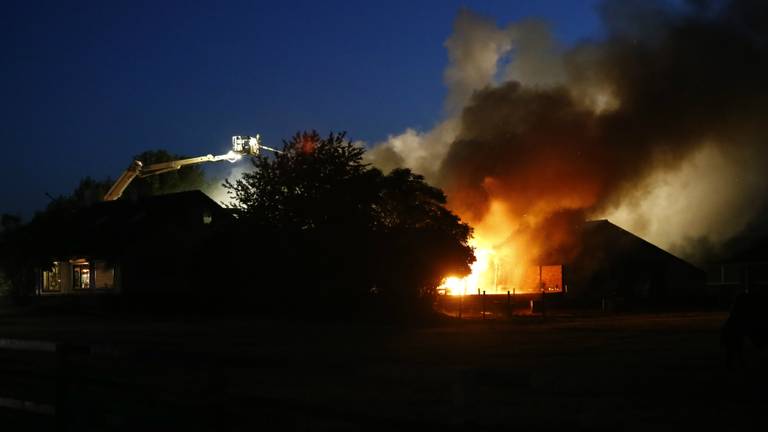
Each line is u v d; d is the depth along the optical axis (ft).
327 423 30.86
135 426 29.58
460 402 18.51
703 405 34.63
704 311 151.02
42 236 162.40
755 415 32.24
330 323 109.09
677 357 56.65
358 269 123.24
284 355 59.11
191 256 133.39
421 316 118.32
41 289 165.07
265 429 29.89
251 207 128.47
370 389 40.19
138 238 154.81
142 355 25.61
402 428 18.02
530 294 161.38
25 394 39.34
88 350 27.58
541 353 61.05
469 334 86.53
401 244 122.62
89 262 157.99
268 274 127.13
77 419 31.65
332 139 131.13
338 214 124.67
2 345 31.12
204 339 79.10
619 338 78.13
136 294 145.59
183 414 28.73
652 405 34.32
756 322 47.50
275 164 130.52
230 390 39.88
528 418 31.07
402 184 129.80
